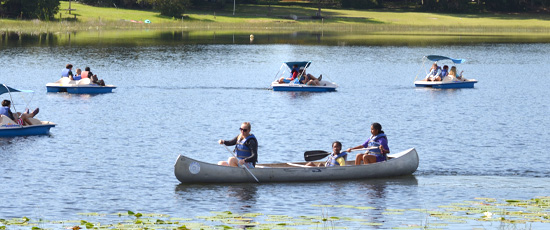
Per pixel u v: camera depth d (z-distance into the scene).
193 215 28.64
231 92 77.62
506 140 48.38
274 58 128.25
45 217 28.27
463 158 41.94
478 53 146.38
